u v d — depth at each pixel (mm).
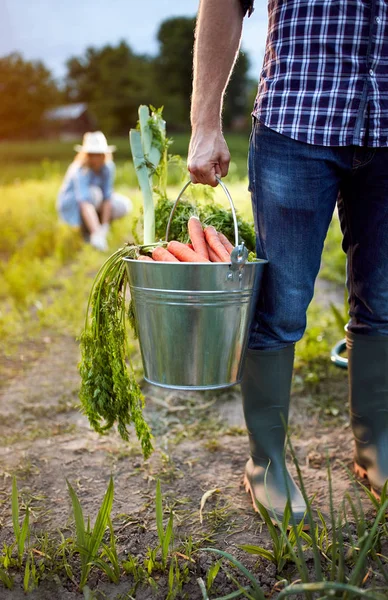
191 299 1557
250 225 2010
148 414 2682
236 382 1706
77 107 50719
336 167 1669
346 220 1864
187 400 2832
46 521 1895
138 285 1621
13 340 3750
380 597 1243
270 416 1884
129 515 1916
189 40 42656
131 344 3467
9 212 7723
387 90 1606
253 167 1716
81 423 2629
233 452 2334
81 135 49750
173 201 2061
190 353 1616
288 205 1661
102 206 6770
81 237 6695
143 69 43938
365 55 1578
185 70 43031
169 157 2127
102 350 1837
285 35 1626
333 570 1426
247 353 1876
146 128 2008
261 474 1912
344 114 1590
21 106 48844
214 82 1676
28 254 6098
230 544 1753
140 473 2186
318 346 3197
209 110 1688
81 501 2010
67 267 5957
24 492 2057
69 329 3924
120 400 1840
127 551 1724
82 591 1582
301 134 1602
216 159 1694
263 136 1671
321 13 1574
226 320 1597
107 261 1804
